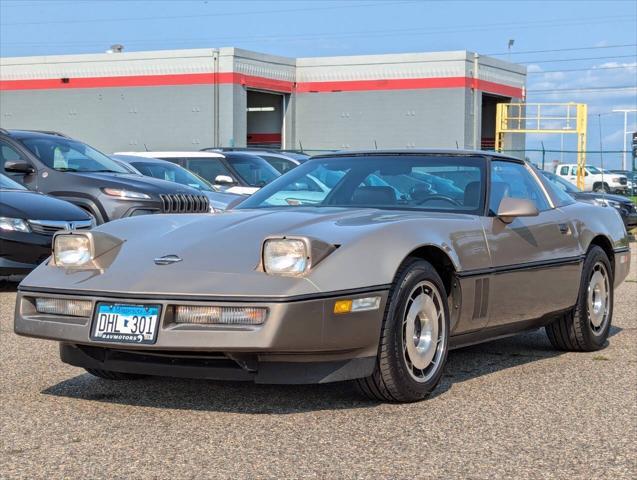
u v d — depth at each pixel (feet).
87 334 12.92
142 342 12.52
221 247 13.34
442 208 16.08
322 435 12.30
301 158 51.47
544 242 17.26
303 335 12.36
